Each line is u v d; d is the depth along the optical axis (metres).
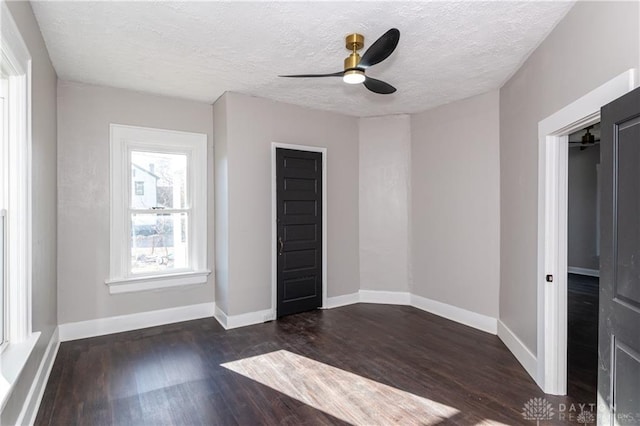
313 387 2.54
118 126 3.65
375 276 4.77
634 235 1.48
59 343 3.32
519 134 3.02
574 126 2.17
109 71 3.21
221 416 2.18
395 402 2.34
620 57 1.72
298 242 4.28
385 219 4.71
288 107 4.18
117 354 3.08
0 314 1.97
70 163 3.43
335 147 4.58
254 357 3.04
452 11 2.23
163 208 3.94
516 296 3.07
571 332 3.61
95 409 2.24
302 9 2.23
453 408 2.27
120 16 2.30
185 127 4.00
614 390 1.60
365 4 2.17
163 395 2.42
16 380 1.67
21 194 2.05
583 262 6.59
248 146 3.90
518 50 2.74
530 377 2.68
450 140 4.09
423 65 3.04
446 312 4.13
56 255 3.28
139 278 3.71
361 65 2.38
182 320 4.00
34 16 2.28
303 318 4.11
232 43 2.68
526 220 2.87
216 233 4.11
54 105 3.18
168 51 2.81
